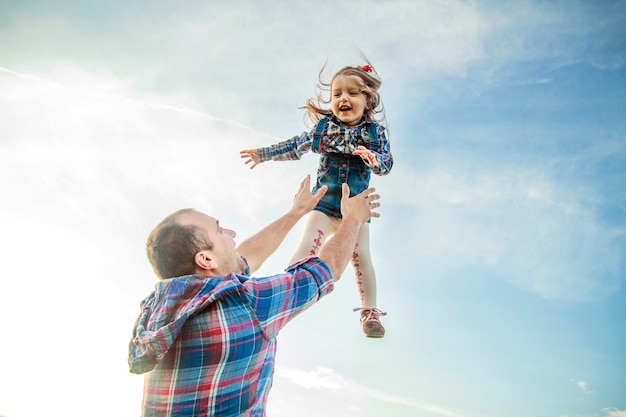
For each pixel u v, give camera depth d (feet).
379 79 9.22
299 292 4.09
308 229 8.54
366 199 5.01
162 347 3.57
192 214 4.36
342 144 8.77
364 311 8.43
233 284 3.81
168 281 3.95
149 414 3.71
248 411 3.84
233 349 3.69
